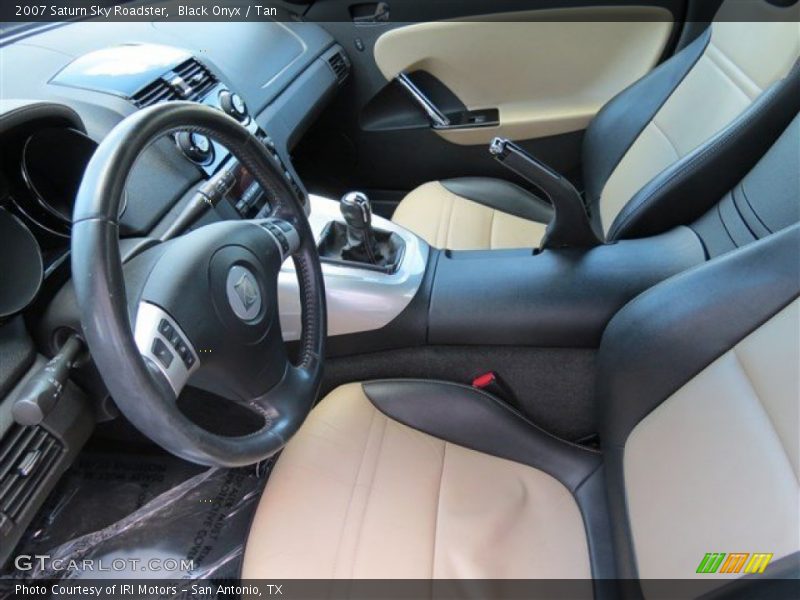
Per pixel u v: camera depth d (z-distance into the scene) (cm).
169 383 58
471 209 140
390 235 104
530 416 103
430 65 153
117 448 109
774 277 66
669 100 115
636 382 77
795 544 55
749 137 90
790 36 89
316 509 86
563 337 93
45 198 75
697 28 136
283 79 134
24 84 99
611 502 82
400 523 84
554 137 151
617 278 93
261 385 70
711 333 70
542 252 101
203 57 116
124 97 97
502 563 81
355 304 96
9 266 68
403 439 93
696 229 98
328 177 174
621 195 120
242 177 100
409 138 160
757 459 62
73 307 70
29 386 62
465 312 95
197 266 63
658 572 70
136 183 87
